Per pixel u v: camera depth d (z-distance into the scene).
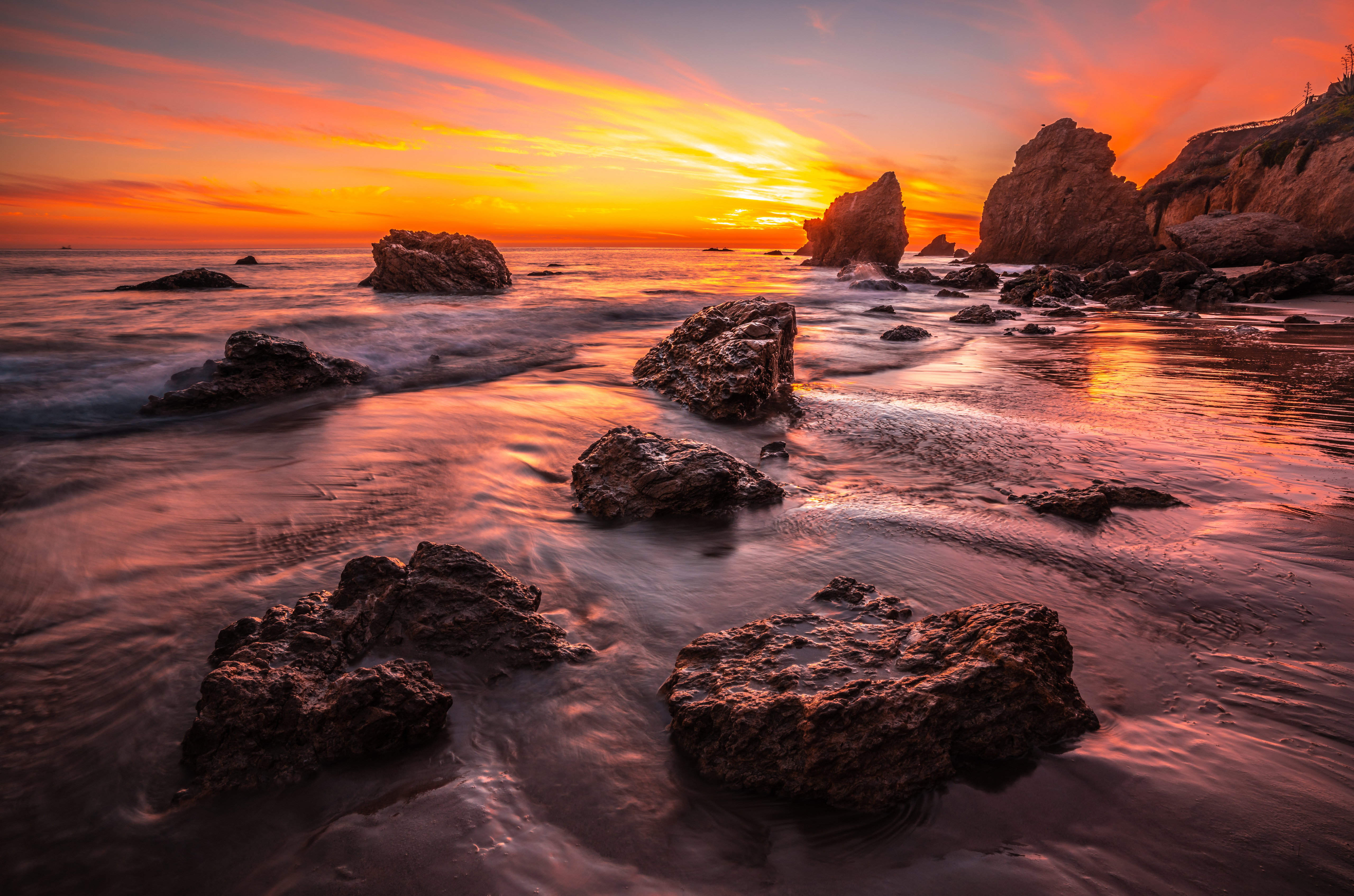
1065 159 74.06
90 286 27.89
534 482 8.06
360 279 36.94
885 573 5.62
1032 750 3.50
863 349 20.06
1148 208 83.31
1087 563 5.74
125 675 4.20
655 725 3.87
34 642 4.53
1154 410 11.68
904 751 3.34
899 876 2.83
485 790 3.33
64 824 3.15
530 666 4.32
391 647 4.40
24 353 13.33
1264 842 2.88
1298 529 6.29
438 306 24.11
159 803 3.28
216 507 6.87
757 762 3.41
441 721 3.78
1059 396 13.12
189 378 12.07
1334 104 82.62
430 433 9.62
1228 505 7.03
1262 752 3.45
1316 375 14.58
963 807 3.19
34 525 6.35
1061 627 4.06
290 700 3.67
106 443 9.30
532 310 24.33
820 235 85.69
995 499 7.47
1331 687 4.00
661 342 15.16
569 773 3.47
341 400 12.43
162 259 58.66
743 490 7.46
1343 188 53.84
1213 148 123.50
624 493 7.21
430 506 6.98
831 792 3.28
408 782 3.40
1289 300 33.81
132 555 5.77
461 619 4.53
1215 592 5.18
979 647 3.81
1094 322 28.41
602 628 4.86
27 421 10.23
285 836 3.10
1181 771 3.32
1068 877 2.77
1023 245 78.19
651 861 2.92
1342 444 9.23
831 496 7.74
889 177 76.06
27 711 3.89
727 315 14.69
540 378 14.63
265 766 3.44
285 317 18.92
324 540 6.14
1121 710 3.84
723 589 5.42
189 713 3.88
